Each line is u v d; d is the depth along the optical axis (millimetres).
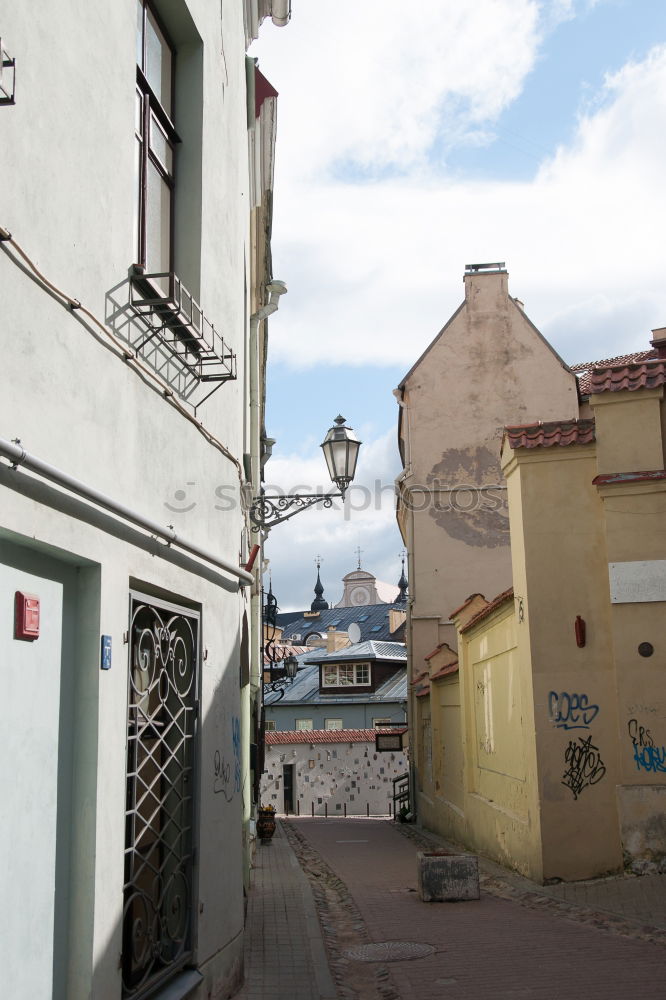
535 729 12633
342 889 13625
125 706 5293
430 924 10273
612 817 12219
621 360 27812
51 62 4699
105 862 4906
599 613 12828
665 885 11242
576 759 12461
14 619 4328
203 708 6836
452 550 27578
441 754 23250
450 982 7699
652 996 6996
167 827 6199
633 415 12875
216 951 6723
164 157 7043
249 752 12398
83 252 5066
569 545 13086
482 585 27312
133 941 5328
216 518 7445
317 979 7566
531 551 13164
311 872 15906
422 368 28422
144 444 5902
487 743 17031
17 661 4340
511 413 27844
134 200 6160
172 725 6301
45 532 4414
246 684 11680
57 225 4746
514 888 12445
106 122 5406
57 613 4781
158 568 5988
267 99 12914
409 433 28172
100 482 5191
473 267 28859
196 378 7055
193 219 7191
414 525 27828
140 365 5805
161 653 6184
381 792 40344
